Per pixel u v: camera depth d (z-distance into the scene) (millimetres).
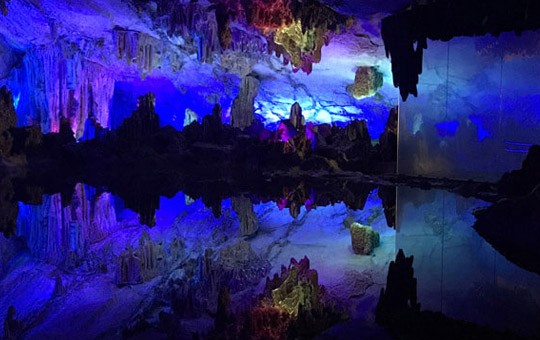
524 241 5590
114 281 6484
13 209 7977
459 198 8828
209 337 3994
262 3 11219
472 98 14445
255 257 6359
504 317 3363
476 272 4492
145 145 14117
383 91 17281
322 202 9406
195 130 15016
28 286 6715
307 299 4363
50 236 8570
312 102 19516
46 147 13664
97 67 17375
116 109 22562
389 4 10258
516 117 14531
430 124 13844
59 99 16297
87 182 10945
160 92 22344
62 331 4727
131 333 4418
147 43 14906
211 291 5168
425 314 3480
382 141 14211
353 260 6188
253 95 17812
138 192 9781
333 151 14453
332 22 11891
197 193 9828
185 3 12547
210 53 13891
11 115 12938
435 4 9242
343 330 3652
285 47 12758
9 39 16125
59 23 14516
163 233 8523
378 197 9570
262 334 3826
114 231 9086
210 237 7992
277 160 14297
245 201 9383
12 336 4586
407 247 5531
